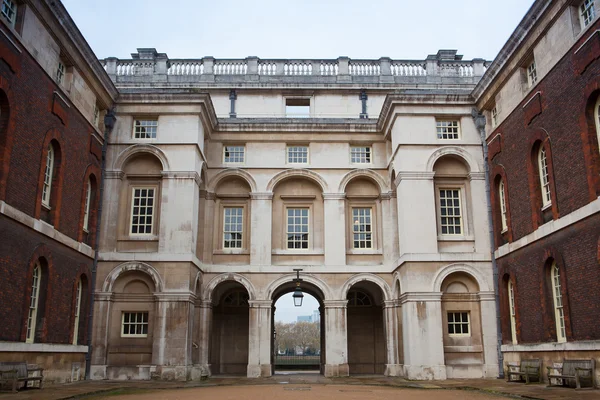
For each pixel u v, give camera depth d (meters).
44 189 18.41
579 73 16.09
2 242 15.04
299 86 29.36
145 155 24.00
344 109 29.47
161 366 21.36
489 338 21.94
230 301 28.67
